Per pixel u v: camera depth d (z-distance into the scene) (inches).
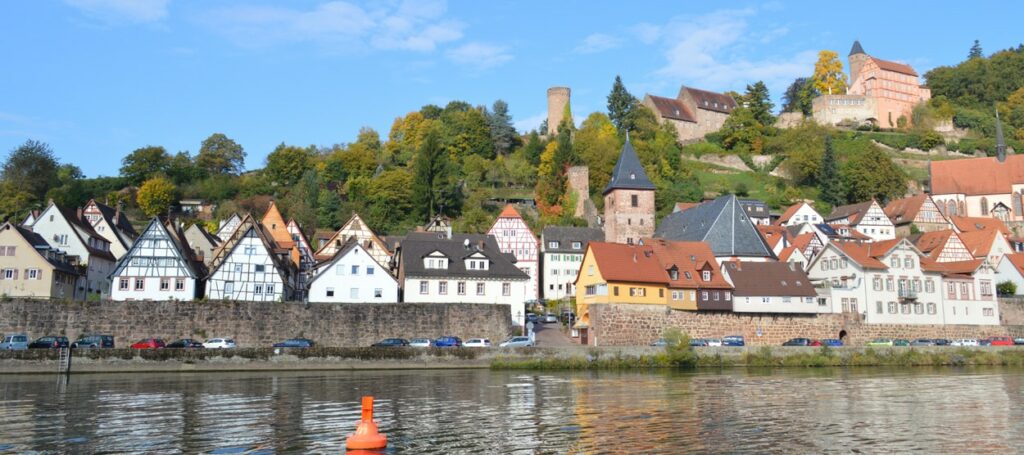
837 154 6939.0
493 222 4931.1
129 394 1835.6
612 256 3147.1
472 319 2974.9
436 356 2551.7
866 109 7795.3
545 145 6747.1
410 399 1769.2
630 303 3063.5
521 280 3280.0
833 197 6382.9
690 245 3376.0
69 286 3243.1
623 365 2605.8
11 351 2292.1
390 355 2532.0
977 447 1251.2
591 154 6117.1
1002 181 6008.9
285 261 3528.5
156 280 3009.4
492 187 6087.6
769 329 3216.0
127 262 3009.4
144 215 5561.0
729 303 3198.8
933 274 3506.4
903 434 1353.3
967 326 3452.3
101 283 3636.8
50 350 2316.7
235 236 3558.1
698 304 3161.9
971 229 5556.1
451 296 3201.3
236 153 6909.5
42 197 5492.1
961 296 3538.4
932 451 1219.2
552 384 2081.7
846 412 1592.0
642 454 1189.7
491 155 6811.0
